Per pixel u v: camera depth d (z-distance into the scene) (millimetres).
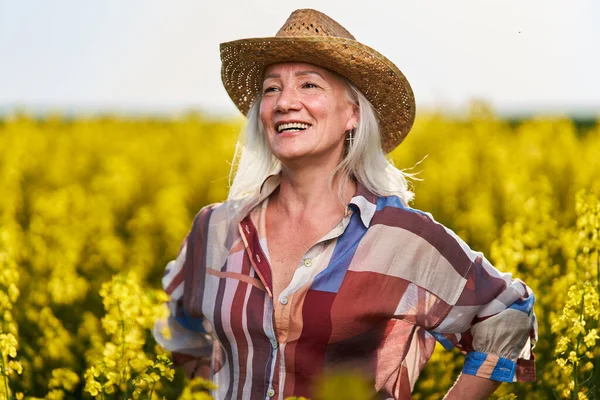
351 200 3977
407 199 4207
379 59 4020
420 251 3961
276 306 3922
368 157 4117
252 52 4129
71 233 9867
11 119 22562
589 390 4809
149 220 11188
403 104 4262
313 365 3922
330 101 4020
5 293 5027
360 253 3928
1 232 5594
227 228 4234
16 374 5906
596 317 4559
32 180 15961
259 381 4000
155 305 4656
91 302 7562
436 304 3988
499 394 5141
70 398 5848
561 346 4516
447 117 21781
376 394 4012
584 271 5215
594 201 5238
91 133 22469
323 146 4008
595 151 15836
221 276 4156
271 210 4207
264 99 4109
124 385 4457
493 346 4055
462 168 14234
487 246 9078
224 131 22125
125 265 8883
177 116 25078
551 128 19438
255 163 4375
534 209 7512
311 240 4035
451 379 5410
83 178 17078
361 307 3883
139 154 18406
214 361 4410
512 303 4051
